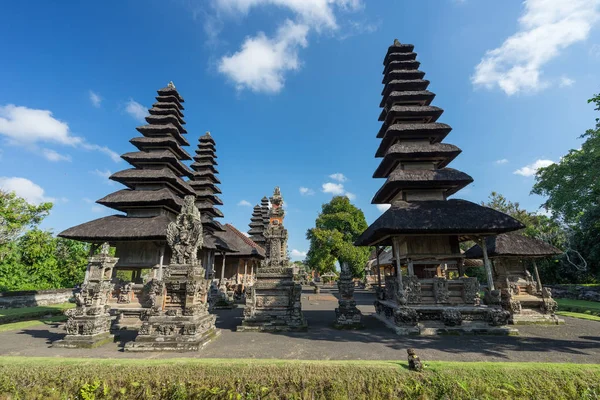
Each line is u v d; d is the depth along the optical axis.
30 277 25.73
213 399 6.75
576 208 22.08
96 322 10.84
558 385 6.51
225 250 27.98
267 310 14.79
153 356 9.35
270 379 6.95
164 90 24.72
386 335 12.64
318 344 11.01
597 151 18.28
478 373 6.79
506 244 15.67
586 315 16.80
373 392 6.66
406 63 19.59
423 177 15.96
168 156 20.98
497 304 13.52
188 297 10.82
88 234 16.72
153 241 17.42
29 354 9.60
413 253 15.12
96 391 6.89
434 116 18.27
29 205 25.34
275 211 17.48
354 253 40.09
